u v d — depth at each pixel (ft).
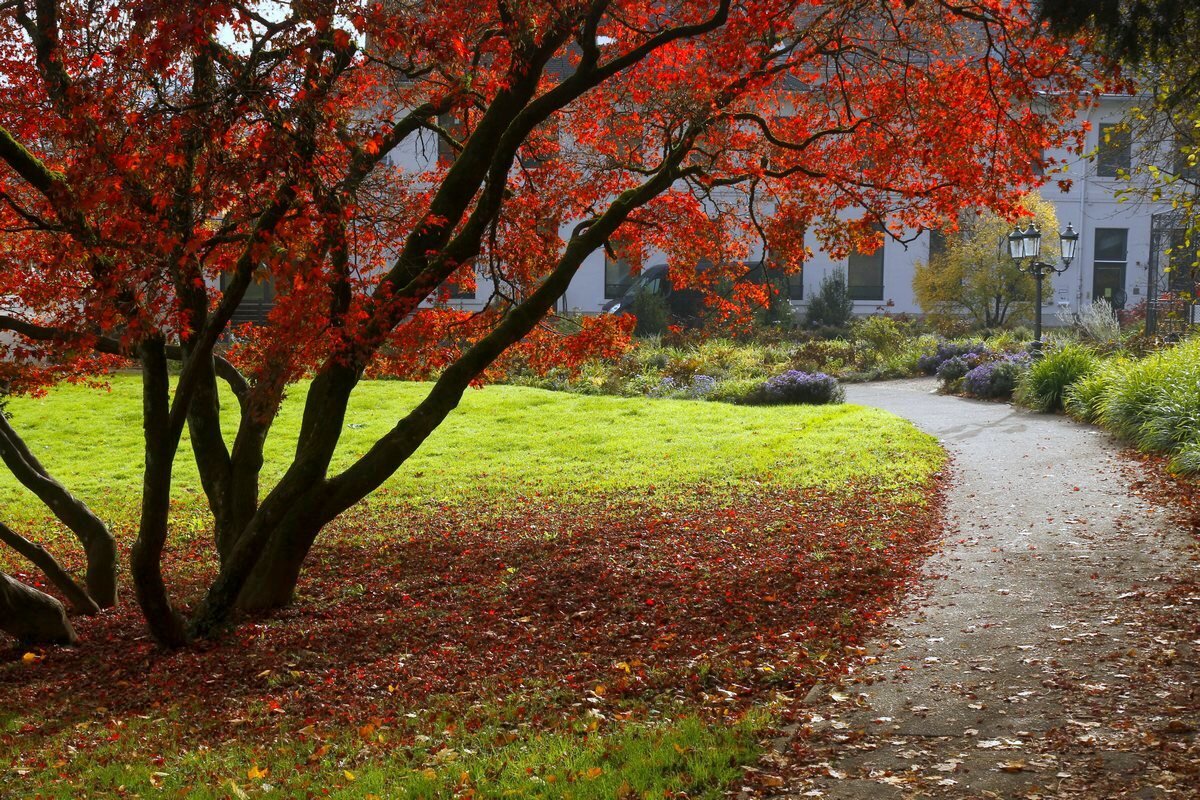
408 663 24.84
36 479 33.32
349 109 25.48
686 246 37.32
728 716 18.21
